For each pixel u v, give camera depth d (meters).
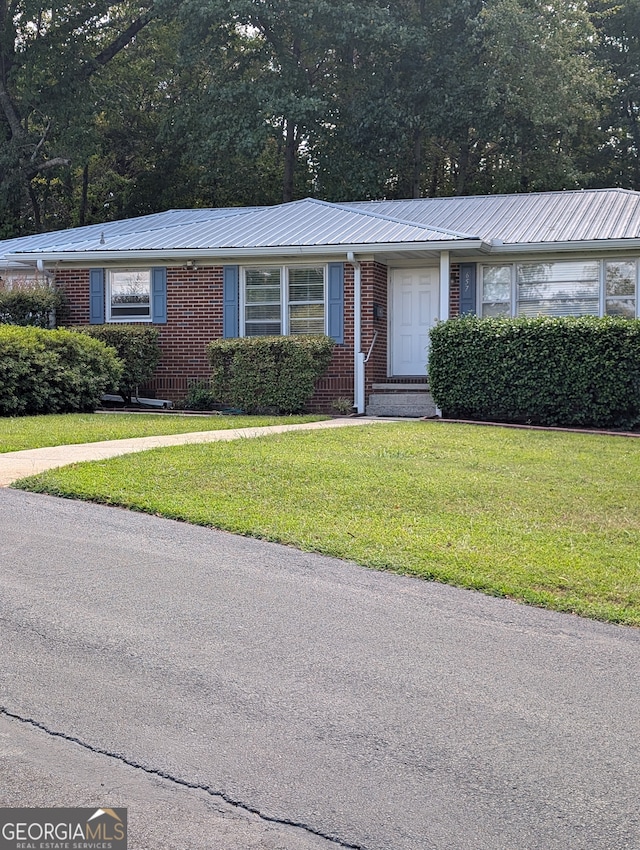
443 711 4.04
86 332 17.47
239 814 3.26
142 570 5.95
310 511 7.52
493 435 12.43
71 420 13.64
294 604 5.38
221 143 29.28
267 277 17.69
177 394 18.12
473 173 33.44
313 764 3.59
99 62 32.06
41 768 3.54
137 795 3.38
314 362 16.39
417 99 29.80
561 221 18.16
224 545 6.59
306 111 28.98
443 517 7.45
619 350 13.89
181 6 29.12
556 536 6.94
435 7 29.77
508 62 27.81
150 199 35.38
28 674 4.37
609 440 12.35
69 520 7.16
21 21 31.17
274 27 29.61
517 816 3.25
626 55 33.69
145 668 4.45
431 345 15.32
